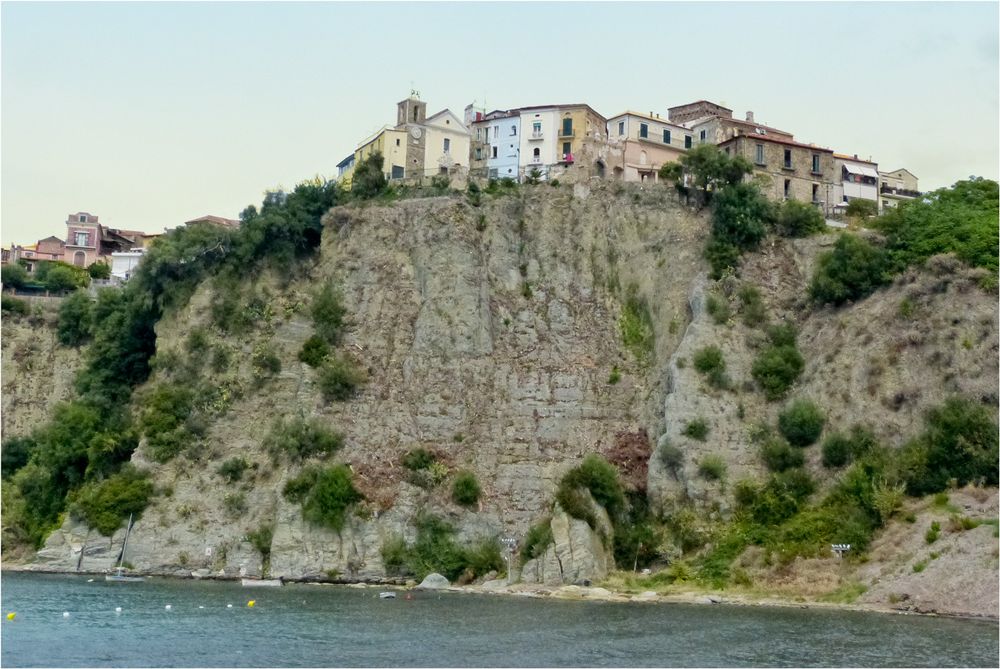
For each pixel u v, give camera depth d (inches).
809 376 4180.6
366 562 4015.8
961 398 3705.7
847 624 2807.6
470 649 2429.9
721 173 4886.8
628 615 3009.4
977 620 2876.5
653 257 4815.5
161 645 2458.2
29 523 4717.0
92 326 5462.6
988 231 4151.1
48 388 5541.3
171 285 5088.6
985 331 3833.7
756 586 3501.5
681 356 4306.1
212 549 4205.2
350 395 4515.3
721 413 4151.1
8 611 3004.4
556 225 4990.2
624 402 4500.5
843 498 3668.8
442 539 4055.1
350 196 5246.1
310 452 4325.8
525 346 4662.9
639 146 5787.4
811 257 4618.6
